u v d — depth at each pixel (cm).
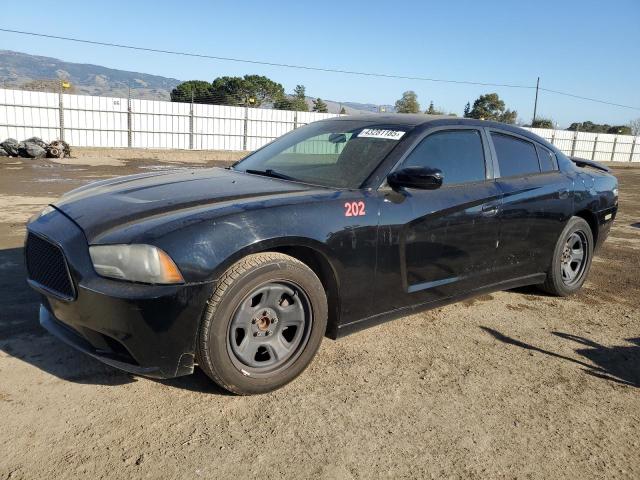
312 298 291
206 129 2828
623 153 4309
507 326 404
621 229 901
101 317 247
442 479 227
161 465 223
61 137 2417
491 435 261
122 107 2552
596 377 329
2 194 1009
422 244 338
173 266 246
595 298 487
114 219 268
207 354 259
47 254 276
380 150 345
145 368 252
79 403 265
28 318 361
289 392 288
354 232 302
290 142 406
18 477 211
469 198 364
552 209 430
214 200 288
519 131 438
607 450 255
